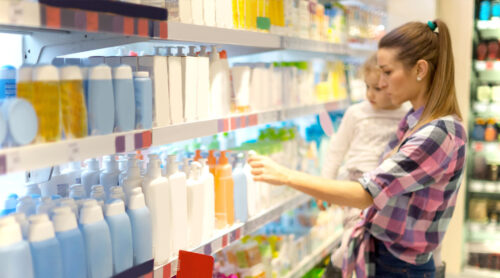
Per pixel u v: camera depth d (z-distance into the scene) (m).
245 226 2.21
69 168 1.96
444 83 1.90
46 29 1.79
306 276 3.51
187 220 1.84
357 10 4.08
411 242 1.97
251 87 2.45
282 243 2.91
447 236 4.13
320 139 3.48
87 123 1.43
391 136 2.78
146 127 1.62
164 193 1.67
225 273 2.48
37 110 1.29
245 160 2.31
